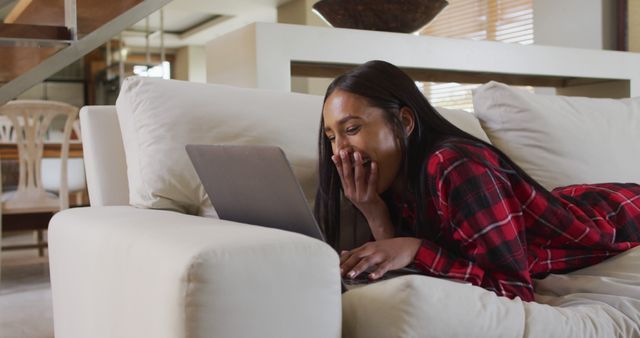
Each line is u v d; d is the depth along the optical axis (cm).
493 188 119
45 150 420
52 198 408
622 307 121
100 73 979
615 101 223
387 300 97
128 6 267
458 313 98
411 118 134
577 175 194
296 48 257
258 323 90
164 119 157
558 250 139
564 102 208
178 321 89
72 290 143
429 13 282
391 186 140
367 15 277
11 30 252
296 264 93
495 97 199
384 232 139
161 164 154
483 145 129
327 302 95
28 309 309
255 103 165
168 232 108
